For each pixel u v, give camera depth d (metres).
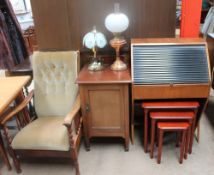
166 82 1.87
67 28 2.24
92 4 2.13
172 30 2.20
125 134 2.13
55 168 2.05
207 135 2.36
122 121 2.08
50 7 2.16
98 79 1.92
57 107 2.17
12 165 2.12
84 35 2.25
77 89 2.13
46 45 2.33
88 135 2.16
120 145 2.30
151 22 2.17
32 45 4.37
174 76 1.88
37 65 2.17
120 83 1.89
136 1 2.09
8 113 1.93
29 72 2.70
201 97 1.93
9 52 2.80
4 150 2.01
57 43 2.31
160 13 2.13
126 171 1.96
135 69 1.92
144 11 2.13
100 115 2.07
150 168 1.98
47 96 2.19
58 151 1.81
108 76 1.97
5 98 1.78
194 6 2.19
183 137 1.90
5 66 2.81
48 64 2.16
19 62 2.94
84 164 2.07
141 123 2.44
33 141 1.79
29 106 2.32
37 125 1.99
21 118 2.21
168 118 1.89
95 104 2.02
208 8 3.66
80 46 2.30
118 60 2.11
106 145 2.31
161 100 2.04
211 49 2.51
